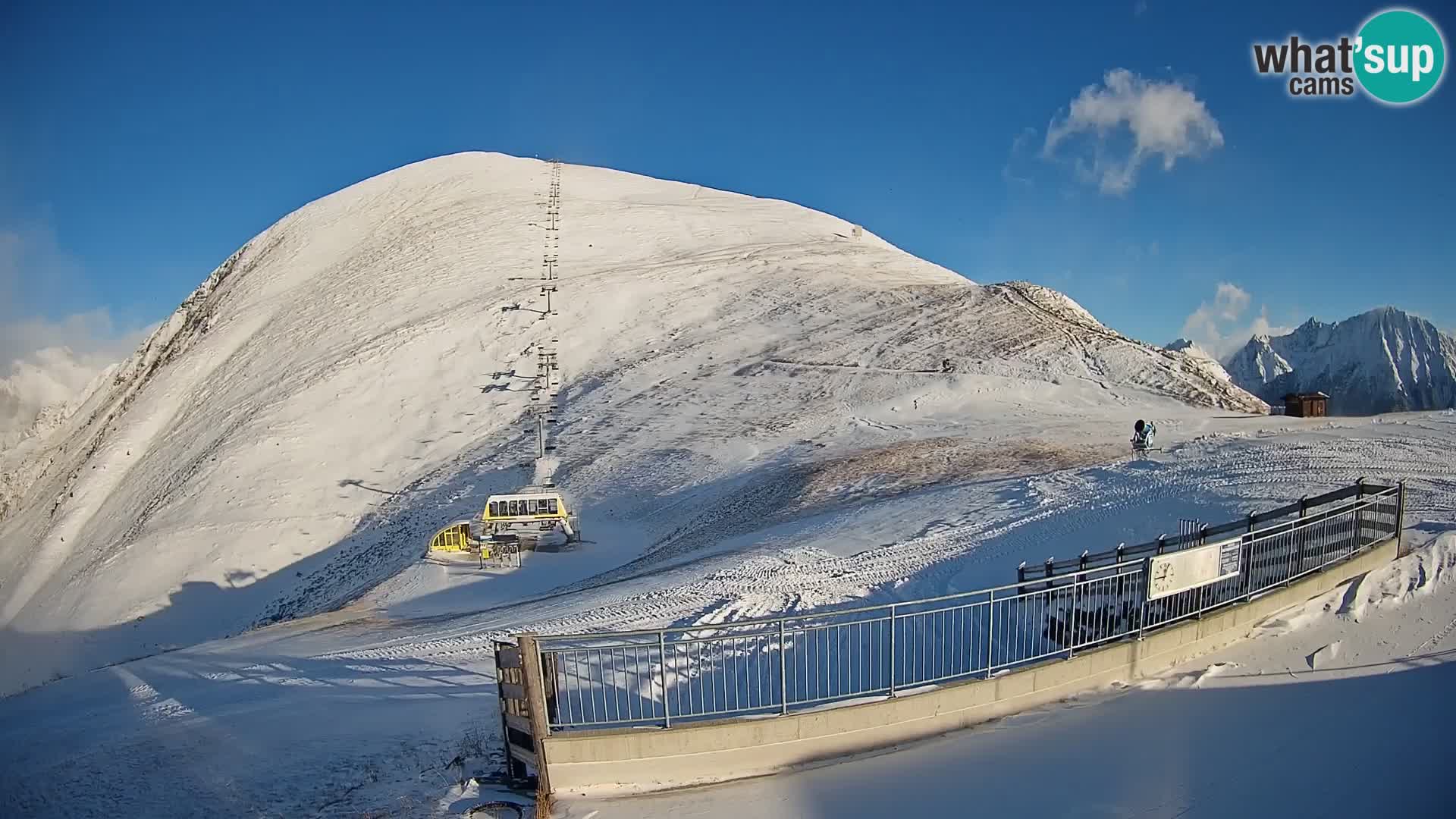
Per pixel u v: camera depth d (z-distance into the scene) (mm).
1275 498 18078
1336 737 8352
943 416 41906
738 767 8680
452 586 28297
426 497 43594
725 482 36156
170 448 59531
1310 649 10500
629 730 8531
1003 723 9555
